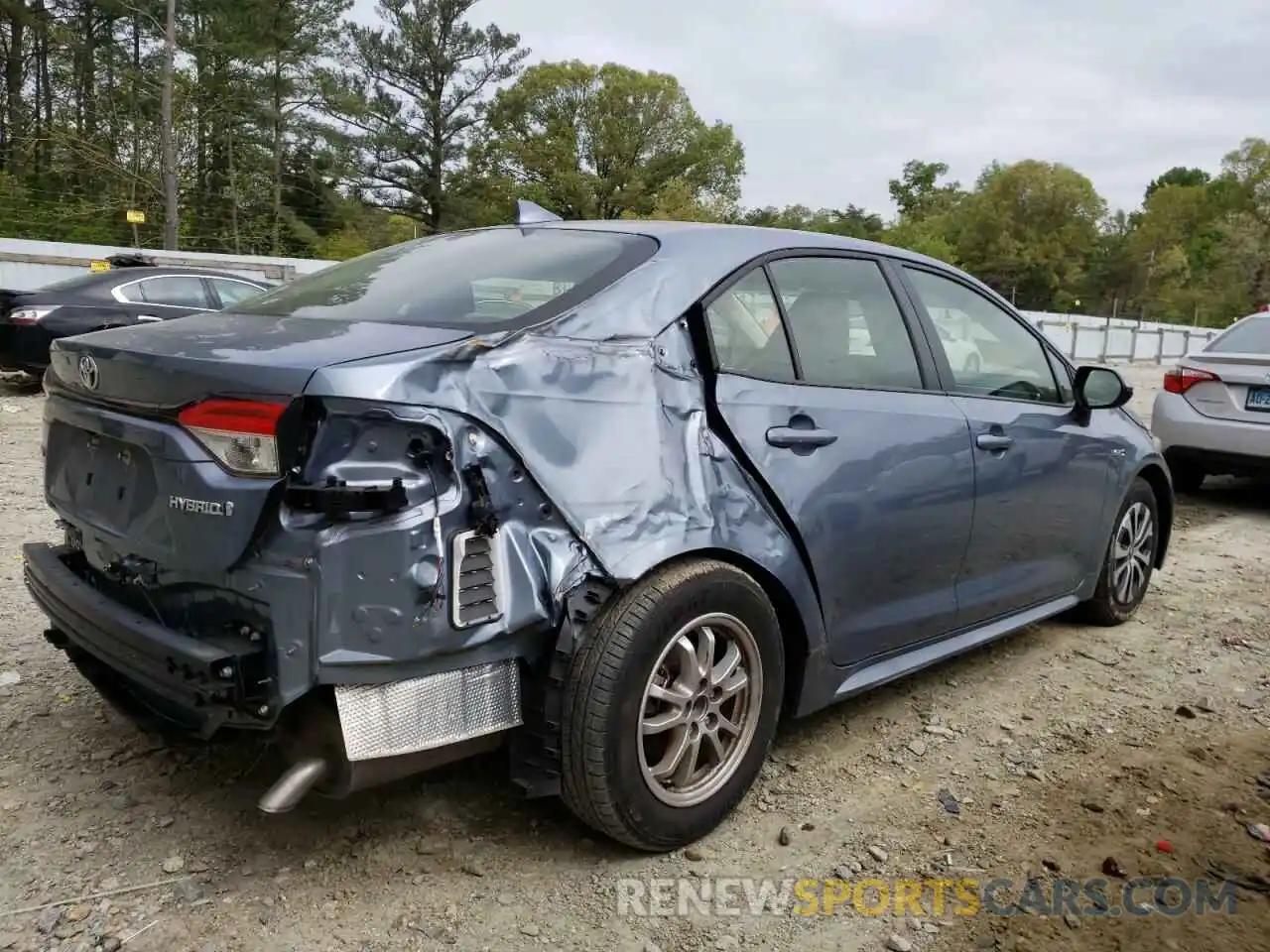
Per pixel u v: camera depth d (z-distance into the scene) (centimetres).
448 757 246
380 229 4934
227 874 261
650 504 262
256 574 223
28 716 344
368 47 4834
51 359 295
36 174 4028
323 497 218
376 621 224
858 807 310
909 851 287
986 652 450
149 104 3969
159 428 240
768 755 334
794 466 297
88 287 1035
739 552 280
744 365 297
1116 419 466
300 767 233
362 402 223
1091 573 452
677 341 282
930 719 375
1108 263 8075
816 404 309
